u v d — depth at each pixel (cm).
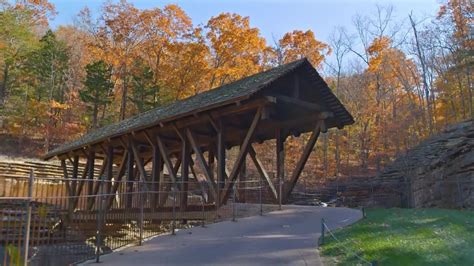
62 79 4347
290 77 1614
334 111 1758
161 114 1938
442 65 4016
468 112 3569
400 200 2414
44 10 4662
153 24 4319
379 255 800
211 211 1495
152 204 1723
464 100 3700
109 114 4525
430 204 2117
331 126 1858
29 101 4009
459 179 1970
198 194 2292
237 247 962
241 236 1108
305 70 1628
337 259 811
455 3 3675
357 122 4475
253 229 1216
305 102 1623
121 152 2641
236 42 4044
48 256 915
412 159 2555
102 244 1066
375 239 948
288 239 1045
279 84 1594
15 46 4094
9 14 4050
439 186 2069
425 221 1207
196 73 4122
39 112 3856
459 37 3559
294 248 932
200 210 1588
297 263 797
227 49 4081
